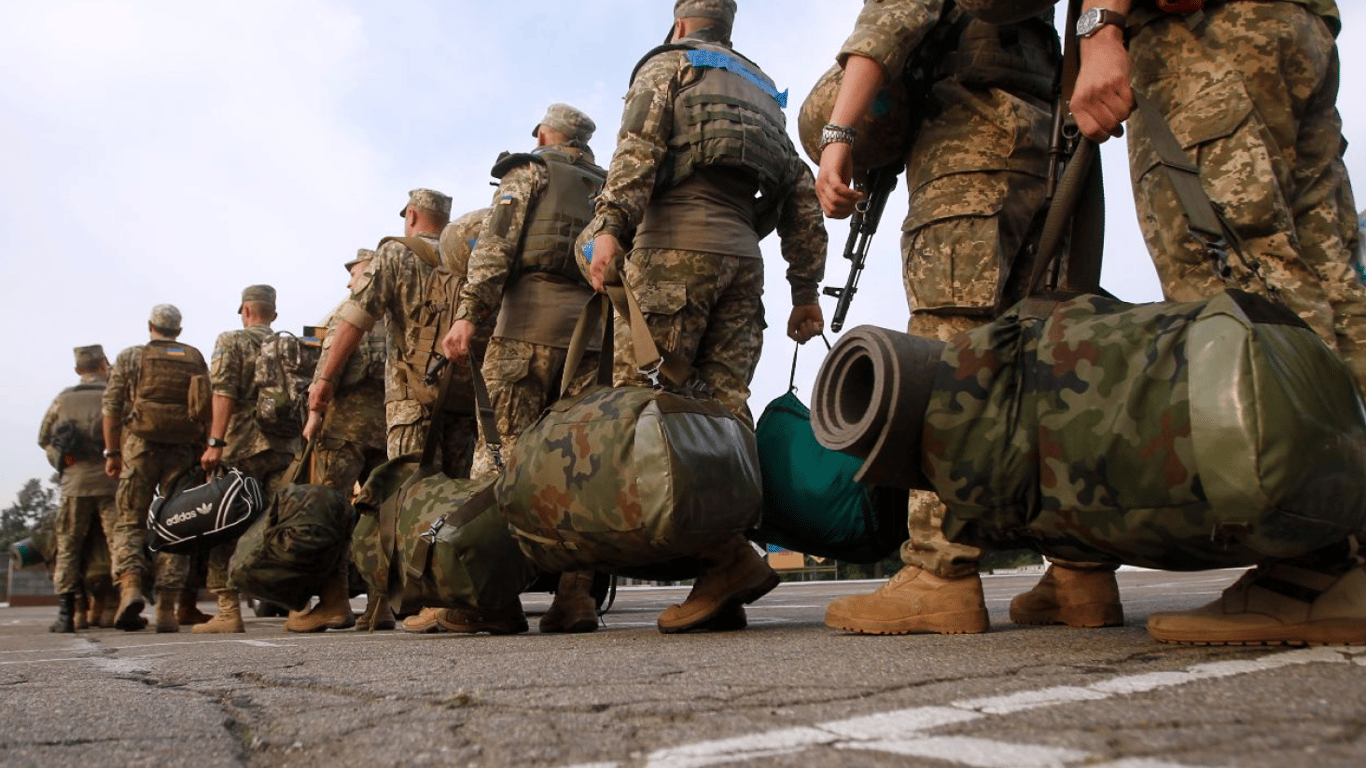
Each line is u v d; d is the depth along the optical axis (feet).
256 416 20.95
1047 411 5.74
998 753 3.36
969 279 8.71
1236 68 7.00
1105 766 3.14
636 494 8.61
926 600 8.25
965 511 6.12
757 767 3.37
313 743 4.47
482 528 11.12
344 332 15.93
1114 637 7.17
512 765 3.71
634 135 10.75
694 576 10.74
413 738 4.36
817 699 4.71
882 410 6.23
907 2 8.57
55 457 24.49
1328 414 4.91
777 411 10.76
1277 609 5.78
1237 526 4.92
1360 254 8.54
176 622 21.71
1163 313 5.48
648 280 11.03
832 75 9.48
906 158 9.50
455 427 16.25
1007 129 8.68
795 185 12.51
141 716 5.52
